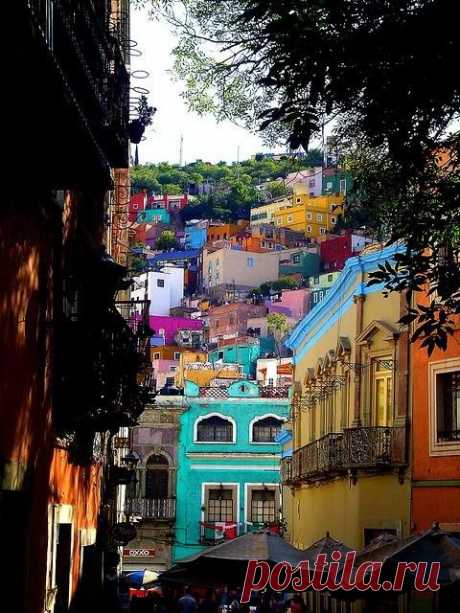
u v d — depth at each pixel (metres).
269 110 10.31
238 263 104.44
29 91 8.64
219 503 51.75
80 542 17.44
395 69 9.88
